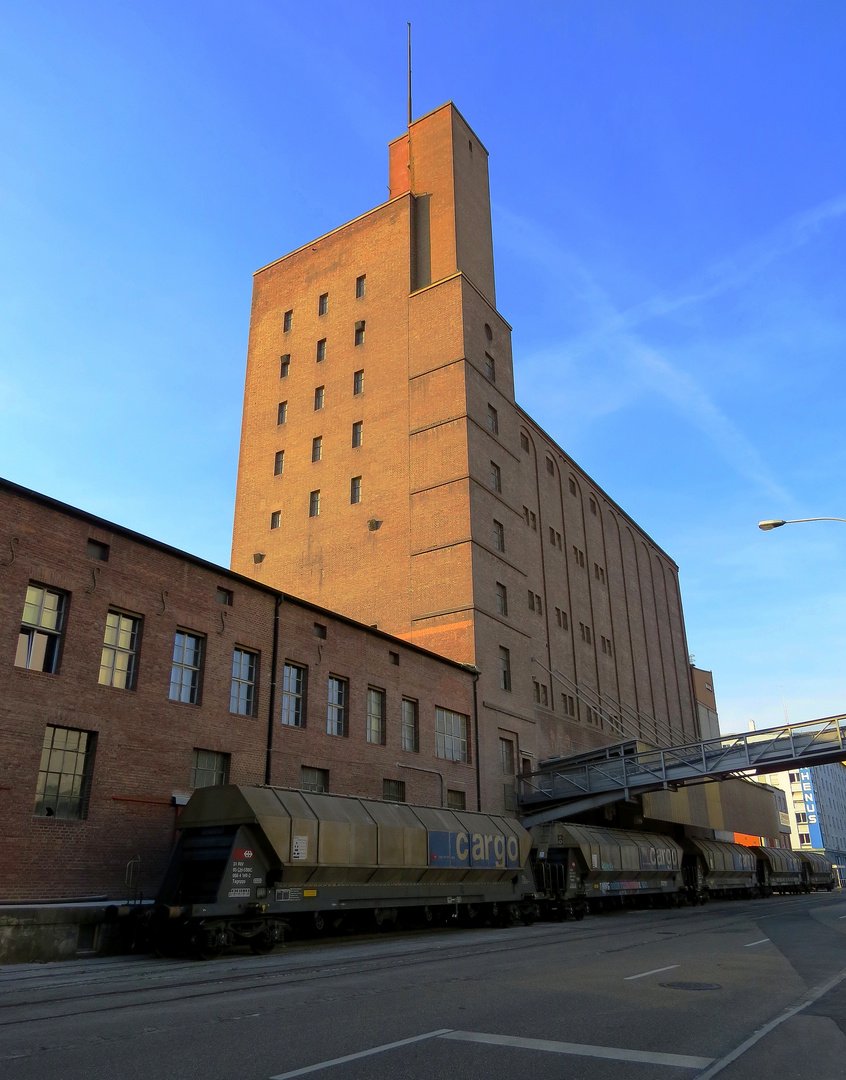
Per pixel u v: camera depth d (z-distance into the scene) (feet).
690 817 173.37
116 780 71.92
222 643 86.53
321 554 158.30
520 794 135.95
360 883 71.41
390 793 107.76
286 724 93.20
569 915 105.29
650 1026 30.07
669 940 69.36
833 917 104.68
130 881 68.59
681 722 256.11
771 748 114.32
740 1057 25.32
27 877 63.26
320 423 170.19
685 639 282.56
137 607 77.66
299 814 65.87
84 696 70.69
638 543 258.16
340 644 104.37
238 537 171.94
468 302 161.38
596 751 138.31
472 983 41.45
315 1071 23.47
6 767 63.46
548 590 186.50
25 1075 23.12
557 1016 31.99
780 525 85.10
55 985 42.14
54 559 70.85
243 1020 31.17
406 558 147.23
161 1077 22.86
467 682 130.72
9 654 65.36
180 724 79.46
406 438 156.04
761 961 52.19
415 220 177.88
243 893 59.52
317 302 183.11
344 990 39.14
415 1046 26.68
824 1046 26.94
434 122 183.62
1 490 67.72
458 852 83.56
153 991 39.37
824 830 409.49
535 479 194.29
